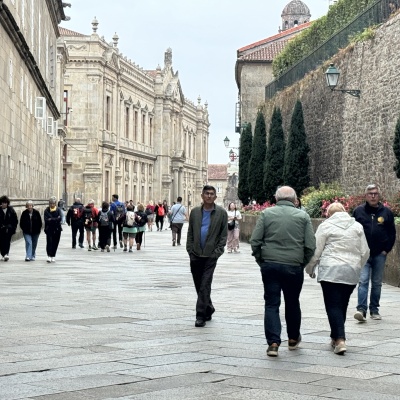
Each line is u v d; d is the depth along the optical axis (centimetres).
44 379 843
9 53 3319
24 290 1702
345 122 3216
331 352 1031
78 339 1090
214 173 18688
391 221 1345
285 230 1031
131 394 781
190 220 1295
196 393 790
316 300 1572
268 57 6291
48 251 2561
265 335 1038
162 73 11412
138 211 3353
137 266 2455
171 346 1050
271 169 4022
